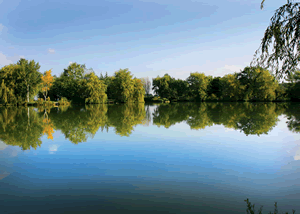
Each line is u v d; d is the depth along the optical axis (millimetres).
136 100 57375
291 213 3254
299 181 4473
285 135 9320
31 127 12273
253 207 3438
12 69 39406
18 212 3367
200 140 8523
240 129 11031
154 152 6801
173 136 9367
